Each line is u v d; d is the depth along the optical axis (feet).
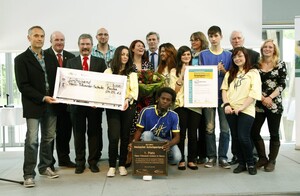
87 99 10.78
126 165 12.50
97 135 11.80
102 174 11.57
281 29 18.21
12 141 18.03
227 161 12.75
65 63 12.25
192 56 12.59
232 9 15.08
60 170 12.24
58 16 14.90
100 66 11.61
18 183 10.68
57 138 12.58
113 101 10.87
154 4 14.99
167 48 12.15
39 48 10.30
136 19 15.01
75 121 11.50
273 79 11.34
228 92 11.39
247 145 11.04
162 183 10.41
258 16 15.12
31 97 10.03
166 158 10.74
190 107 11.73
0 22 14.80
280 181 10.45
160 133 11.38
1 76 17.51
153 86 11.50
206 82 11.66
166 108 10.96
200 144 13.02
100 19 14.98
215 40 12.00
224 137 12.34
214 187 9.93
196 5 15.05
